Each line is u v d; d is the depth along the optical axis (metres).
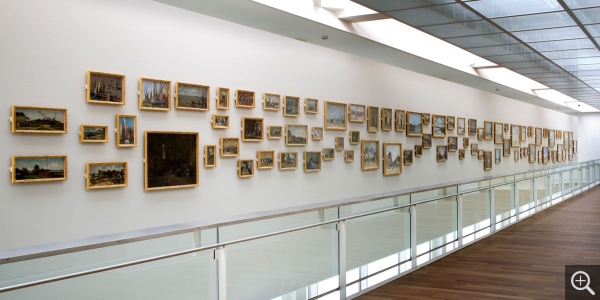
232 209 13.51
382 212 9.02
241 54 13.70
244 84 13.77
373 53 19.45
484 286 8.75
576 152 45.03
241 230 6.17
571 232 14.42
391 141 19.72
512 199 16.44
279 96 14.74
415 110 21.17
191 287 5.57
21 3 9.55
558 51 18.16
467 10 13.12
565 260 10.78
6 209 9.41
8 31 9.38
